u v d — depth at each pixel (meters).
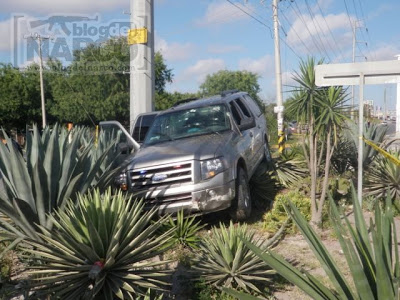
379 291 2.78
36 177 4.88
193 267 4.99
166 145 7.52
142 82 12.45
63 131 6.29
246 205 7.34
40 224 5.00
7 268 5.34
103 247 4.21
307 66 7.18
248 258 4.75
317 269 5.32
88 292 4.18
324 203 7.61
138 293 4.11
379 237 3.03
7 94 39.28
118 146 8.06
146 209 6.68
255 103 11.12
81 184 5.45
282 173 10.02
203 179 6.66
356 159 10.20
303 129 7.86
